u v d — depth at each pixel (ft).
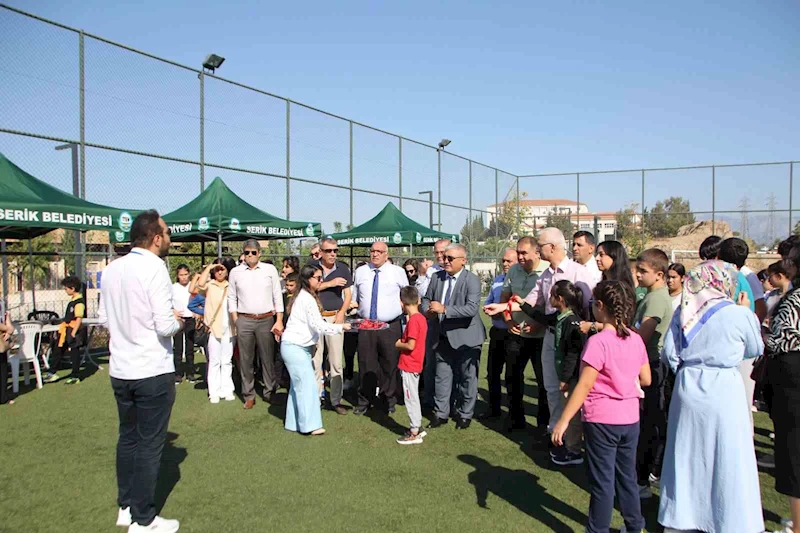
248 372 21.03
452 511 12.24
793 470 10.61
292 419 18.29
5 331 21.57
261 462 15.23
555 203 86.63
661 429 13.79
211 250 41.93
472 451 16.30
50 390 23.57
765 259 71.26
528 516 12.04
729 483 10.18
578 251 16.37
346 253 52.95
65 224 22.94
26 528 11.34
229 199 30.58
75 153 30.68
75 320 25.27
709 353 10.57
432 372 21.27
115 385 11.02
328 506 12.43
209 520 11.70
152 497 11.04
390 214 39.86
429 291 19.56
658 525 11.75
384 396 21.57
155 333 10.95
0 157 23.31
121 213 25.07
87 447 16.29
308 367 17.83
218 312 21.91
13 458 15.37
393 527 11.45
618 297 10.41
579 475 14.47
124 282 10.74
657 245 79.25
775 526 11.65
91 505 12.46
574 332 13.55
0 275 34.99
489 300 21.63
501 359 19.80
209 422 19.15
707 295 10.89
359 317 21.31
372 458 15.62
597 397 10.27
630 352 10.34
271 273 21.40
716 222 76.07
